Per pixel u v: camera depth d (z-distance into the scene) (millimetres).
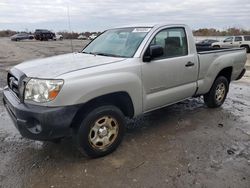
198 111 5504
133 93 3678
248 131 4484
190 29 4668
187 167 3314
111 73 3412
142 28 4230
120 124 3654
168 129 4535
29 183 2996
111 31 4777
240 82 8891
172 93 4328
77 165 3361
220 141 4074
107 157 3559
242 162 3447
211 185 2953
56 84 2998
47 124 2984
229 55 5512
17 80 3428
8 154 3631
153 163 3406
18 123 3137
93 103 3414
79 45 29922
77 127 3299
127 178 3090
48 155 3604
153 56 3760
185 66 4449
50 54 18594
